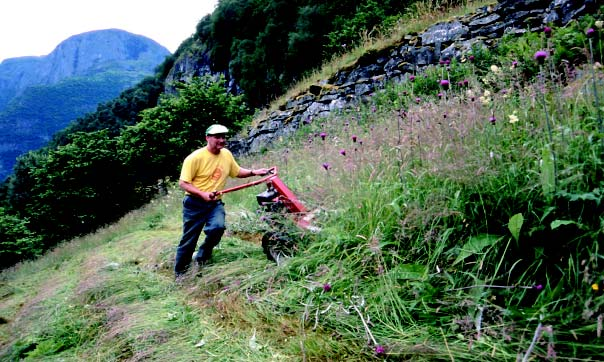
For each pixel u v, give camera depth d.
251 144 12.45
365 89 8.89
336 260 2.78
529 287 1.88
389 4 13.01
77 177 15.98
